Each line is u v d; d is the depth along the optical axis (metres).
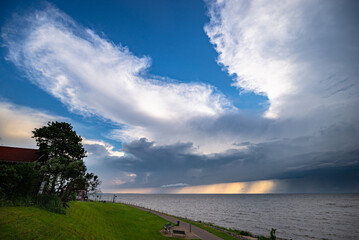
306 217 85.81
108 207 52.69
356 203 171.50
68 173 30.75
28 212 21.33
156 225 36.75
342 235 51.88
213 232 34.25
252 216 89.19
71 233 20.70
